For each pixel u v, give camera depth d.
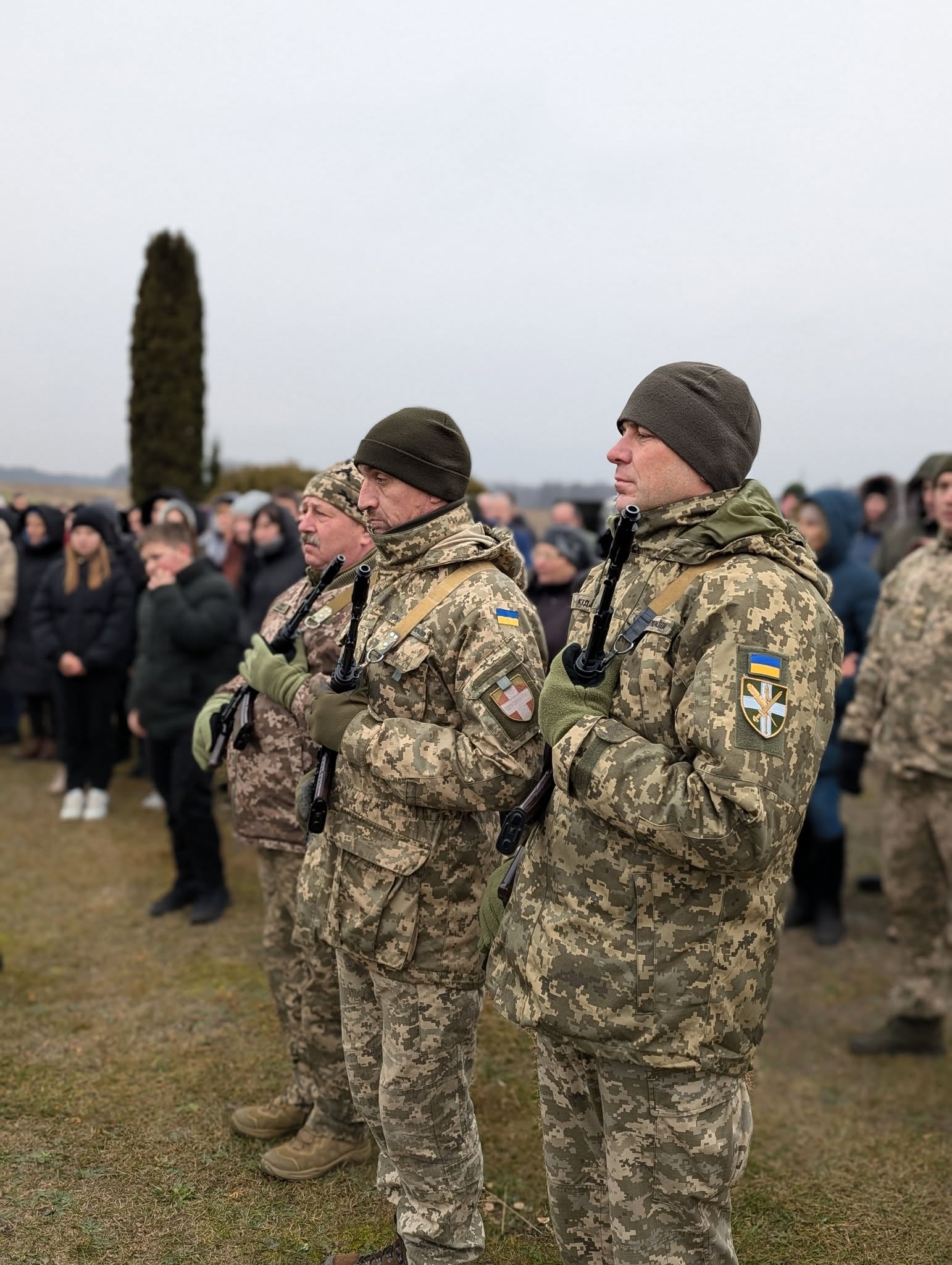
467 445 2.09
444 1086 2.00
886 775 3.45
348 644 2.04
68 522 6.77
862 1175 2.72
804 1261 2.34
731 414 1.64
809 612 1.53
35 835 5.48
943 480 3.33
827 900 4.52
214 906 4.38
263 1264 2.26
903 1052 3.48
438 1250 2.02
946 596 3.29
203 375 16.28
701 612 1.53
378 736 1.91
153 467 15.94
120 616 5.67
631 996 1.55
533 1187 2.58
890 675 3.41
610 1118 1.62
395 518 2.04
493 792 1.83
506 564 2.09
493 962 1.75
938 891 3.40
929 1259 2.36
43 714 7.25
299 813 2.10
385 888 1.95
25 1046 3.23
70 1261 2.24
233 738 2.60
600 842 1.58
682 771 1.47
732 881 1.54
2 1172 2.55
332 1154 2.59
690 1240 1.61
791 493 8.12
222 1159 2.64
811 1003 3.89
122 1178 2.55
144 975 3.80
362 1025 2.13
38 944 4.08
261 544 5.52
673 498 1.64
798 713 1.47
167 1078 3.04
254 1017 3.46
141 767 6.76
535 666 1.90
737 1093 1.64
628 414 1.65
